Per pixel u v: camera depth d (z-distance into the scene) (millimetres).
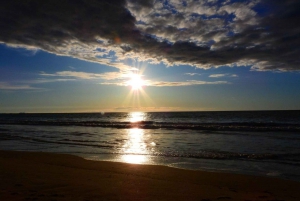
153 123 48938
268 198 6656
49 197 5945
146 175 9578
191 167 11500
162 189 7305
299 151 14945
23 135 26984
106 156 14391
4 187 6848
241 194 7027
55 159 13016
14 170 9625
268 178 9297
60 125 45156
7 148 18062
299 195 7156
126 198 6234
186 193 6922
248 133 26031
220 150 15805
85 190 6852
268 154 14133
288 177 9719
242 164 12008
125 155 14602
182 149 16406
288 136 22641
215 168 11281
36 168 10227
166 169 10680
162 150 16109
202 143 19109
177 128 34438
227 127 32875
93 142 20438
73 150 16625
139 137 23781
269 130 28641
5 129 36469
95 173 9617
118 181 8242
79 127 39594
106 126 40938
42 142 20969
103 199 6047
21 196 5934
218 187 7816
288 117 71625
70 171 9852
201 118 77438
